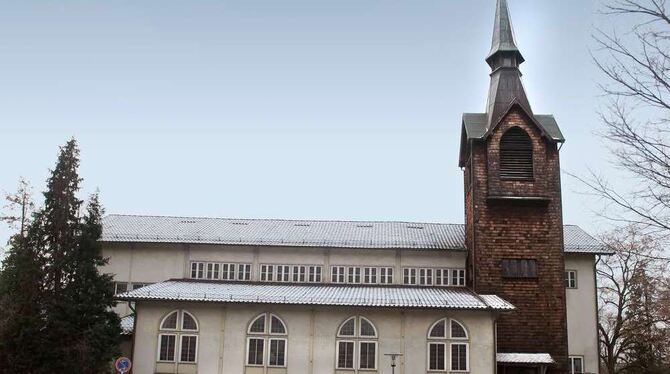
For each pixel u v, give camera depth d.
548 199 48.25
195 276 52.81
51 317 40.88
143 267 53.06
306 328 44.03
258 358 43.84
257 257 52.91
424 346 43.19
